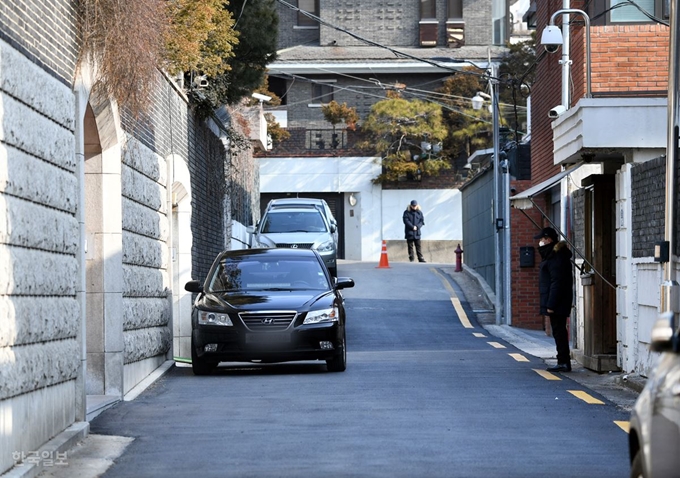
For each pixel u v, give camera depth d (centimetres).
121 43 1967
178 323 3338
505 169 4644
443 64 8306
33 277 1477
